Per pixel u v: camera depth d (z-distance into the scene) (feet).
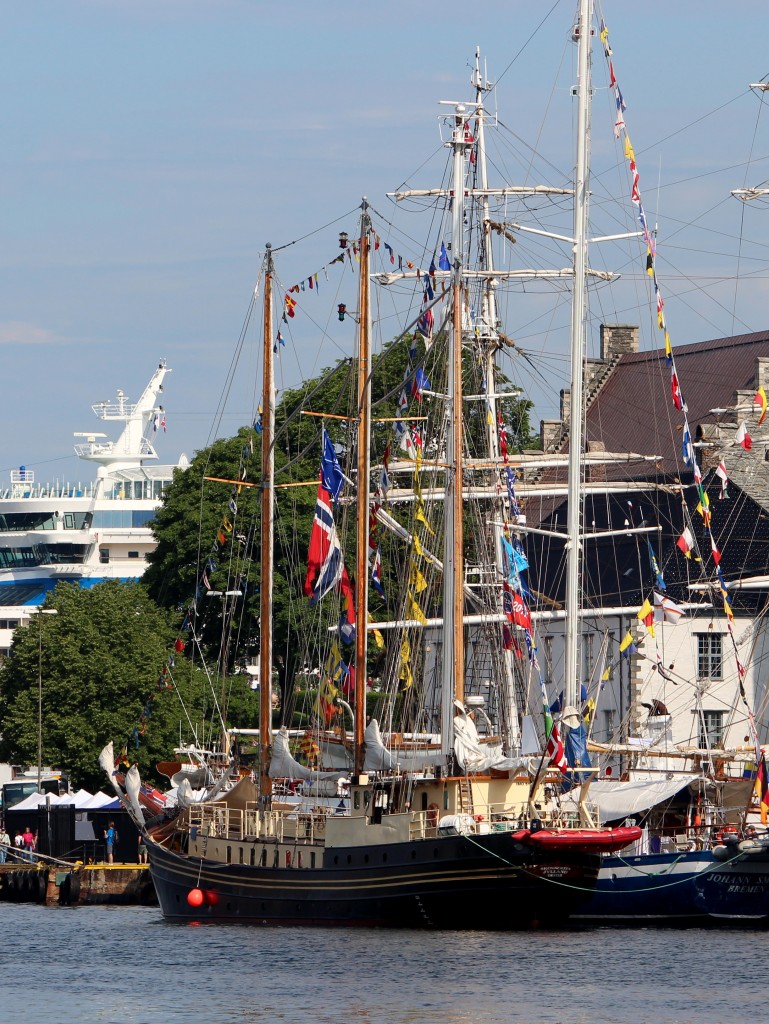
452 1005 579.89
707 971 635.66
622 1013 563.89
